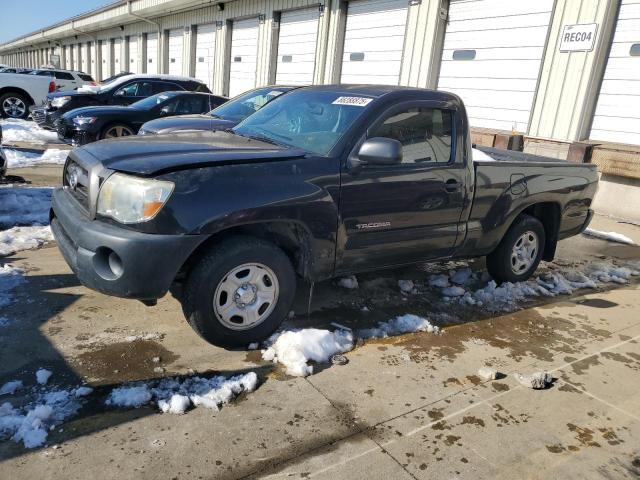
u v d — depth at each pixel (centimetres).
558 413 310
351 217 365
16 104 1588
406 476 248
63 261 473
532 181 480
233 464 246
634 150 838
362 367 341
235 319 337
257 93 852
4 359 311
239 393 301
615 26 880
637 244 737
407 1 1220
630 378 357
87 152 349
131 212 298
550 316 453
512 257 501
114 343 341
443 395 318
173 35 2441
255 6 1759
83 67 4156
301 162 344
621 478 260
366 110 380
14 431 254
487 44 1073
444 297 473
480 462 262
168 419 273
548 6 955
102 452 245
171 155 321
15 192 690
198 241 305
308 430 275
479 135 1044
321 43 1477
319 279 371
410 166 391
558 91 948
